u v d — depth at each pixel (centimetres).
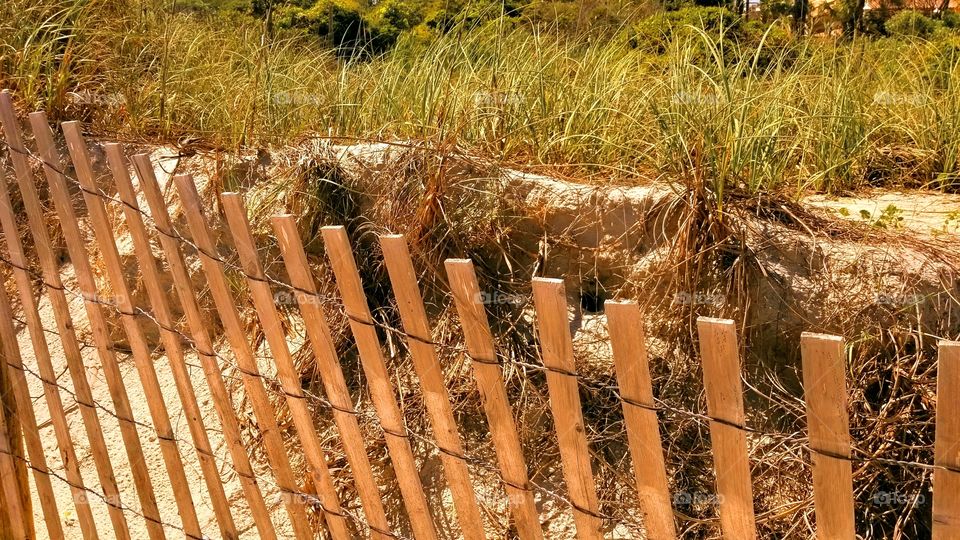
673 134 372
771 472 305
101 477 305
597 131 435
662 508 199
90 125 521
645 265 344
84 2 587
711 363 181
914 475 291
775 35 604
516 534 316
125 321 274
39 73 539
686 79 413
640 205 347
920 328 302
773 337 322
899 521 286
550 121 447
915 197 436
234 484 363
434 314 370
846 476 174
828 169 430
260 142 467
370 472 247
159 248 431
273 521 347
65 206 276
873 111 512
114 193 475
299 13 893
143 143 497
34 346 301
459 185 378
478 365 211
